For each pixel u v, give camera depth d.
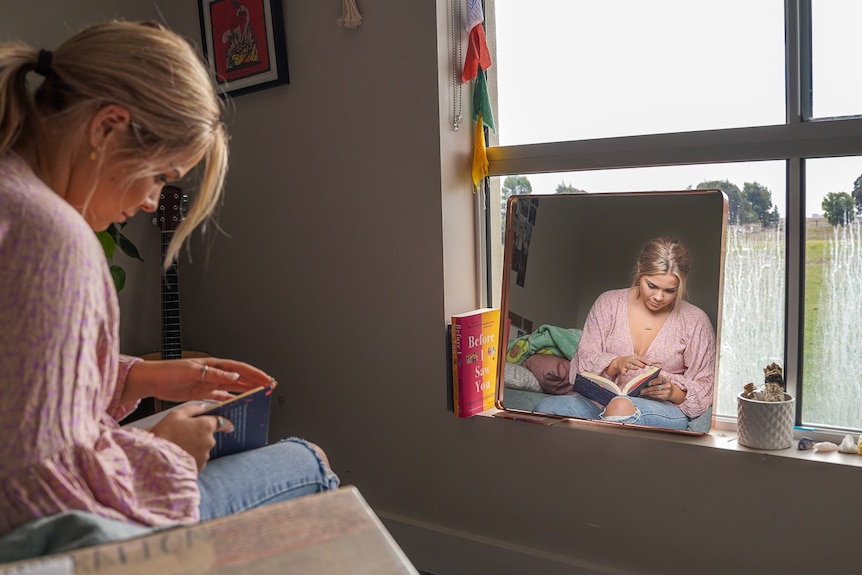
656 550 1.69
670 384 1.66
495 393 1.89
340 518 0.70
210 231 2.29
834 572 1.50
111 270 2.03
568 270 1.78
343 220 2.04
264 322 2.22
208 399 1.29
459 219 1.95
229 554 0.64
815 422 1.65
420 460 2.00
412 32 1.86
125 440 0.97
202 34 2.22
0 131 0.91
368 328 2.04
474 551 1.93
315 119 2.05
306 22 2.04
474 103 1.94
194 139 1.01
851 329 1.59
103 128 0.96
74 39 0.98
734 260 1.71
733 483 1.59
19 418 0.79
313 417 2.17
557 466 1.80
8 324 0.79
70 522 0.77
